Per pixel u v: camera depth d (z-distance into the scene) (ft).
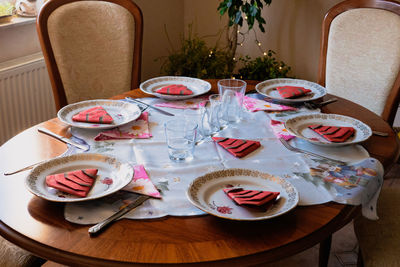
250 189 3.51
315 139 4.44
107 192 3.23
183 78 6.04
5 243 4.29
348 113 5.25
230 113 4.94
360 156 4.14
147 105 5.30
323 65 6.94
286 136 4.54
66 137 4.41
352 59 6.63
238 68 11.37
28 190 3.24
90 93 6.59
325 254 5.61
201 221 3.15
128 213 3.20
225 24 11.03
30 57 8.02
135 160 3.98
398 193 5.26
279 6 10.34
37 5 8.24
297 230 3.08
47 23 6.08
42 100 8.14
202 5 11.13
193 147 4.07
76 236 2.97
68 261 2.82
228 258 2.82
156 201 3.36
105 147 4.21
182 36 11.67
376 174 3.81
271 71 9.88
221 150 4.24
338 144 4.16
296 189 3.37
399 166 8.68
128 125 4.69
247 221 3.15
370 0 6.47
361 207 3.51
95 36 6.46
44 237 2.95
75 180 3.42
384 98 6.40
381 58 6.37
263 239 2.99
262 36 10.80
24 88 7.70
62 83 6.31
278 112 5.22
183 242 2.93
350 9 6.61
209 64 9.89
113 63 6.66
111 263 2.77
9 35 7.66
